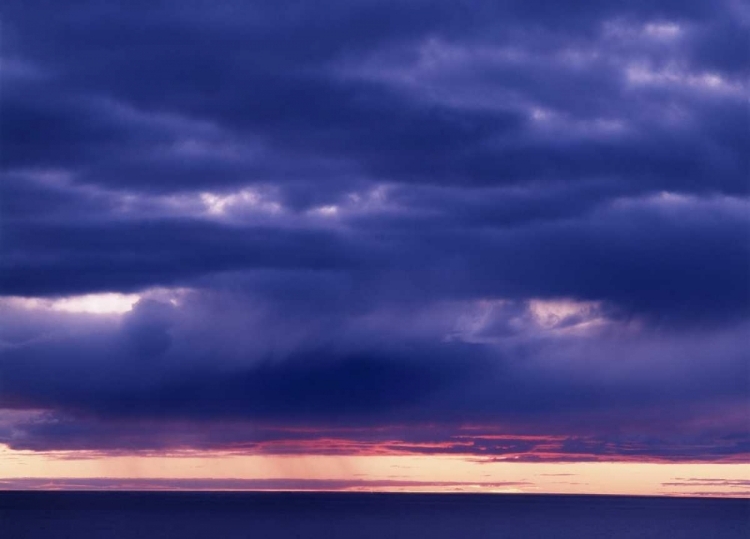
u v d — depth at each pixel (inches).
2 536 6786.4
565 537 7003.0
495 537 7017.7
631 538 7037.4
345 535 7057.1
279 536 6924.2
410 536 6968.5
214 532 7224.4
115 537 6732.3
